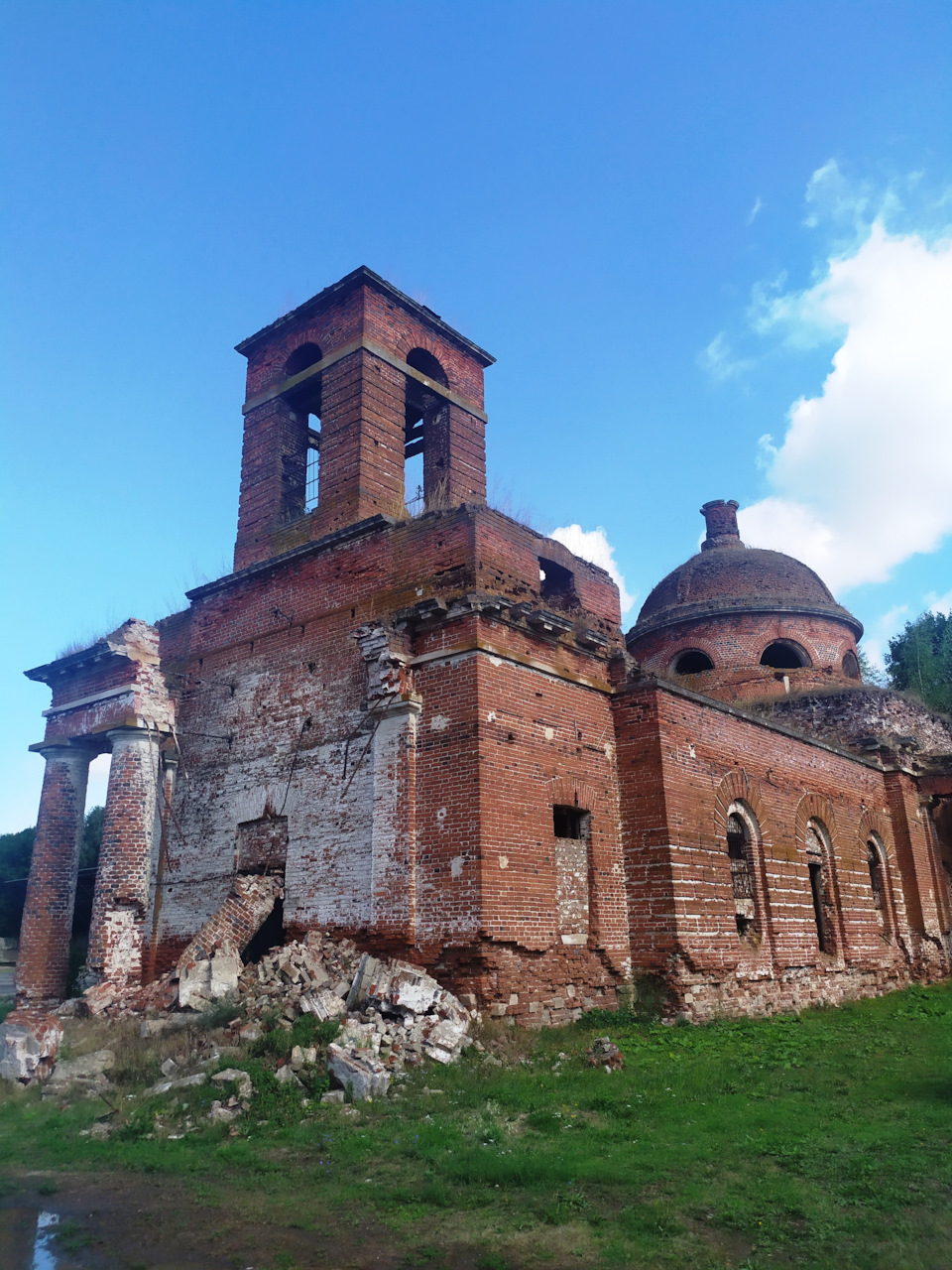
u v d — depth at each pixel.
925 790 25.97
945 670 39.56
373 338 18.80
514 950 13.09
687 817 16.20
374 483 17.77
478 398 21.31
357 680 15.41
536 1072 10.89
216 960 14.29
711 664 29.64
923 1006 18.42
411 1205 6.84
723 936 16.33
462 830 13.24
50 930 17.94
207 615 18.88
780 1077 10.86
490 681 13.95
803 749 21.44
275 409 20.23
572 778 15.20
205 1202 7.09
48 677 19.55
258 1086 9.77
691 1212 6.45
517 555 15.48
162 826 17.84
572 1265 5.71
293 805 15.70
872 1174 7.07
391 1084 10.09
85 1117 9.69
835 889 21.19
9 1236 6.57
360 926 13.96
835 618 30.16
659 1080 10.54
